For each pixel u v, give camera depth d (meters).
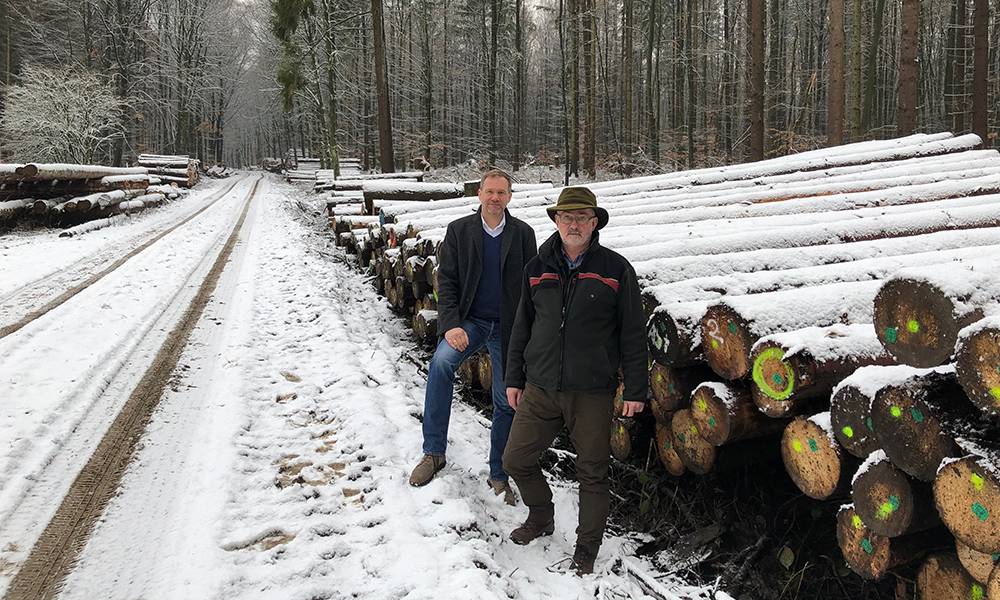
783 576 2.77
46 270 8.88
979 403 1.69
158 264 9.76
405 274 6.50
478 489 3.56
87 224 13.40
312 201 24.64
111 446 3.73
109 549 2.73
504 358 3.34
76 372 4.88
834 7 15.34
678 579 2.85
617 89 38.12
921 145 9.37
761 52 16.88
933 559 2.08
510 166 33.41
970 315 1.76
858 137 17.41
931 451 1.84
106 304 7.02
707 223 5.50
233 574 2.59
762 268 3.86
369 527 3.03
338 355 5.57
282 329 6.49
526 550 3.04
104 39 40.06
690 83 26.34
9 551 2.69
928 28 30.83
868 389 2.08
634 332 2.73
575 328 2.75
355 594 2.52
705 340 2.87
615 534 3.23
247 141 92.62
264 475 3.49
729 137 28.16
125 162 41.69
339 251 12.13
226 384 4.80
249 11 58.47
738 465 3.09
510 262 3.38
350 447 3.85
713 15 31.94
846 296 2.88
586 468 2.84
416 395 4.98
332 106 28.89
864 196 6.25
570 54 30.78
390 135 21.06
